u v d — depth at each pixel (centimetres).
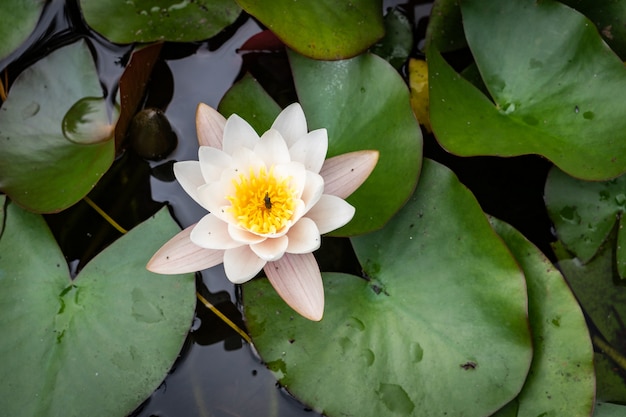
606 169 88
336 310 88
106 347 87
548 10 91
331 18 91
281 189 86
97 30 93
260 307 88
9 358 87
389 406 87
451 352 87
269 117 91
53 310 88
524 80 91
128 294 88
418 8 96
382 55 95
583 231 91
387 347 87
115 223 91
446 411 86
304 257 86
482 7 92
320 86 92
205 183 86
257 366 89
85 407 86
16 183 90
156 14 93
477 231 88
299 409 88
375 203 89
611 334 89
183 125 93
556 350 87
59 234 91
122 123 90
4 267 88
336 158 88
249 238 85
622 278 90
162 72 95
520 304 87
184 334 88
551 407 87
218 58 95
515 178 93
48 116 92
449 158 94
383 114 90
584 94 90
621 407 88
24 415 86
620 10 93
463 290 88
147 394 87
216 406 88
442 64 92
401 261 89
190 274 89
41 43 94
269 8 90
